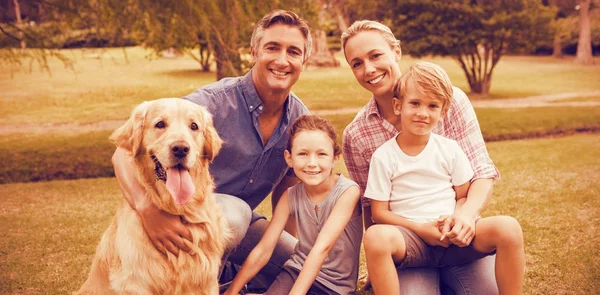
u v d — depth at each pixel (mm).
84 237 5016
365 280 3816
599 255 4020
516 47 19438
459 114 3207
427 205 2873
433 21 19391
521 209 5516
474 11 18812
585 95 19953
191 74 26234
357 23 3311
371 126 3418
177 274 2689
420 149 2977
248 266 3068
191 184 2604
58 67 28016
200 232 2775
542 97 19656
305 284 2791
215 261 2842
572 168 7902
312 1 11891
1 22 10539
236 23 9594
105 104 18328
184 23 9727
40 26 10953
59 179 9086
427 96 2828
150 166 2715
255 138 3344
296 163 3111
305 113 3609
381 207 2951
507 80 25234
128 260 2643
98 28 10594
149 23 9898
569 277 3607
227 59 9961
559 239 4445
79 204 6590
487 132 12492
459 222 2650
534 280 3568
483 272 2896
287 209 3270
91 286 2912
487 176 3012
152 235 2676
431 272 2947
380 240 2631
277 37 3162
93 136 12492
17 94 20266
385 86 3254
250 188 3486
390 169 2961
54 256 4461
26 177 9117
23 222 5680
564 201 5824
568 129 12906
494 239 2586
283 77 3209
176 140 2566
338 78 23688
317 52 28453
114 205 6484
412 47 19594
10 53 10922
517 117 14172
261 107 3299
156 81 23734
